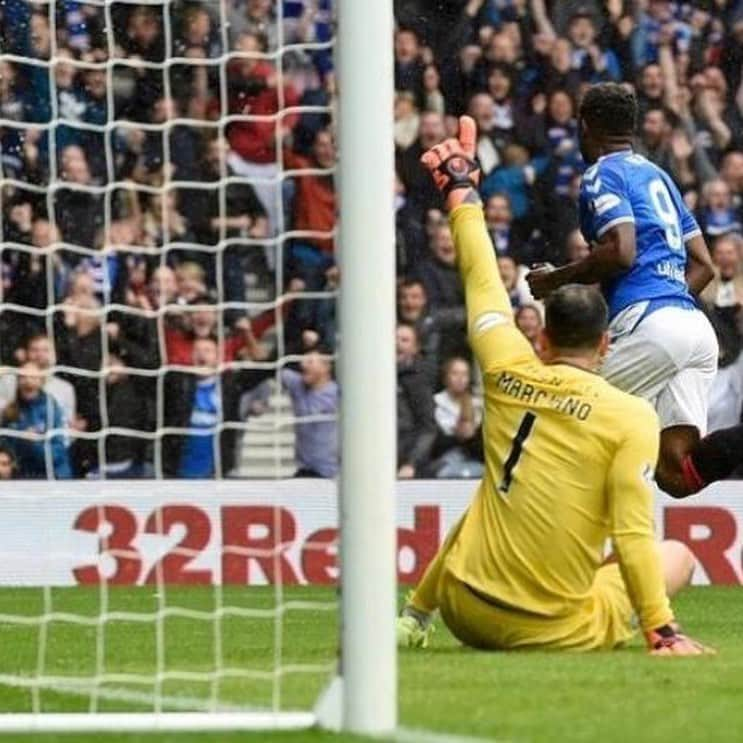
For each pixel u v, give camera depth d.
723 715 12.93
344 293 12.54
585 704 13.41
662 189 20.23
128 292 30.34
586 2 35.12
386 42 12.57
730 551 29.28
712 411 33.12
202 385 29.80
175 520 28.80
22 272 30.20
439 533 29.22
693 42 35.38
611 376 20.34
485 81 34.66
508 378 16.70
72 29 31.30
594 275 19.52
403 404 31.97
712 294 33.72
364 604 12.41
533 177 34.34
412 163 33.78
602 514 16.50
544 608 16.58
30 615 23.42
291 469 29.47
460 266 17.25
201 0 31.73
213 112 31.34
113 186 24.58
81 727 12.85
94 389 29.80
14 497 28.64
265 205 30.80
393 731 12.35
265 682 15.53
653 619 16.34
